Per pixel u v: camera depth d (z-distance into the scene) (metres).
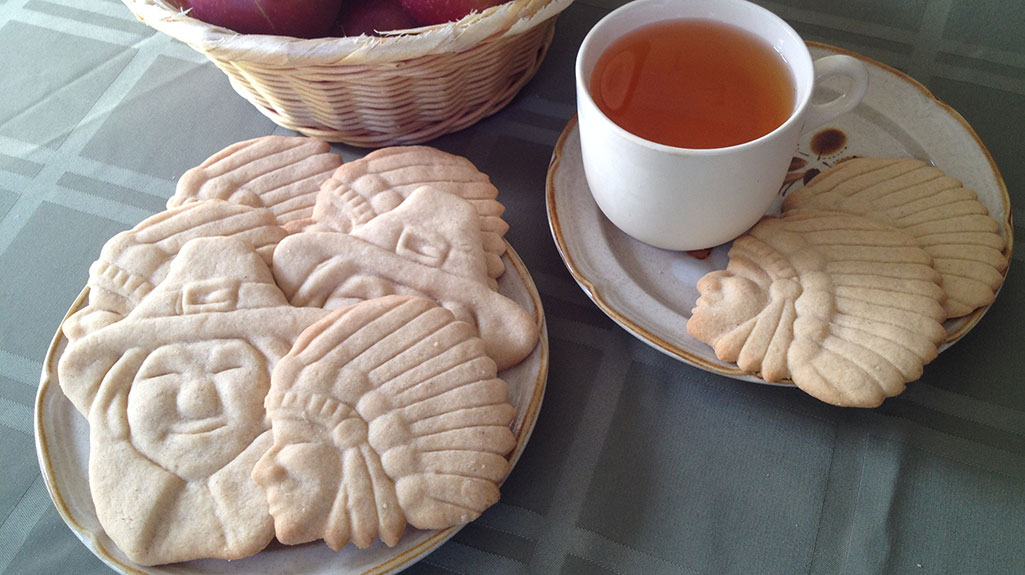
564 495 0.28
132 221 0.35
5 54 0.41
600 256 0.31
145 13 0.30
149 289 0.29
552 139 0.36
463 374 0.26
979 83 0.36
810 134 0.34
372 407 0.25
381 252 0.29
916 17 0.38
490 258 0.30
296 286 0.29
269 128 0.37
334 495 0.24
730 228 0.29
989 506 0.27
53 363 0.28
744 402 0.29
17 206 0.36
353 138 0.36
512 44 0.33
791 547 0.26
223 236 0.29
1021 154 0.34
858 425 0.29
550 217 0.32
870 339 0.27
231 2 0.31
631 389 0.30
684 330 0.29
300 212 0.32
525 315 0.28
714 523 0.27
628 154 0.26
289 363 0.26
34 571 0.27
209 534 0.24
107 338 0.27
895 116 0.33
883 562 0.26
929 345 0.27
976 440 0.28
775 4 0.39
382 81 0.31
